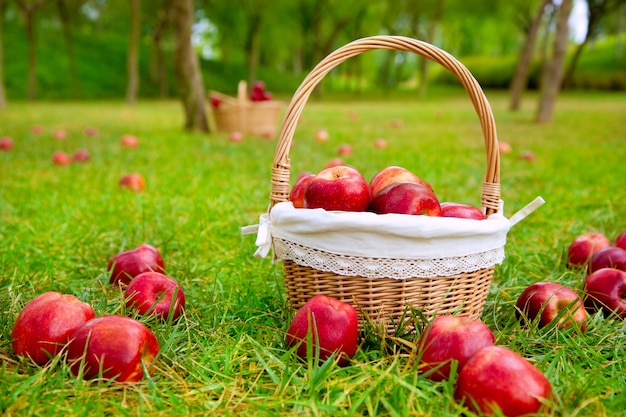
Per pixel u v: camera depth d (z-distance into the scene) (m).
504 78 15.20
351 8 11.52
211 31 13.77
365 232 0.78
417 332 0.79
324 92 14.58
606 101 9.21
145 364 0.74
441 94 14.48
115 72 12.18
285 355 0.75
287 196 0.87
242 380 0.73
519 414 0.65
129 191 1.75
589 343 0.83
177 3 3.47
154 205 1.57
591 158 2.55
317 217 0.79
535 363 0.77
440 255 0.79
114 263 1.02
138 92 11.89
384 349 0.79
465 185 1.96
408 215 0.78
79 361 0.72
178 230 1.33
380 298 0.81
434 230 0.77
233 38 11.59
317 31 11.90
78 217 1.45
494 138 0.89
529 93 13.71
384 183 0.91
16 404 0.67
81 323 0.77
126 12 11.03
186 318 0.88
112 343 0.71
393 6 11.72
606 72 13.23
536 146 3.08
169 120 4.88
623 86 12.84
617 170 2.18
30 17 8.95
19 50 11.42
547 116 4.74
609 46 15.73
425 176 2.05
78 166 2.24
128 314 0.88
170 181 1.93
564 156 2.64
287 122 0.86
